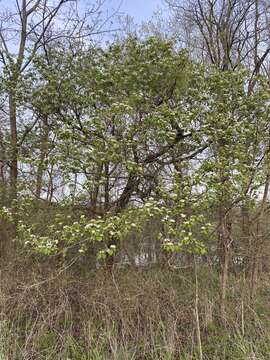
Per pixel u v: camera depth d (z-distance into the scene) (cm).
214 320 727
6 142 1030
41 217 876
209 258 802
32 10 1206
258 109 838
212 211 767
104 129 823
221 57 1466
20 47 1209
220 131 767
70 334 655
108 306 697
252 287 796
